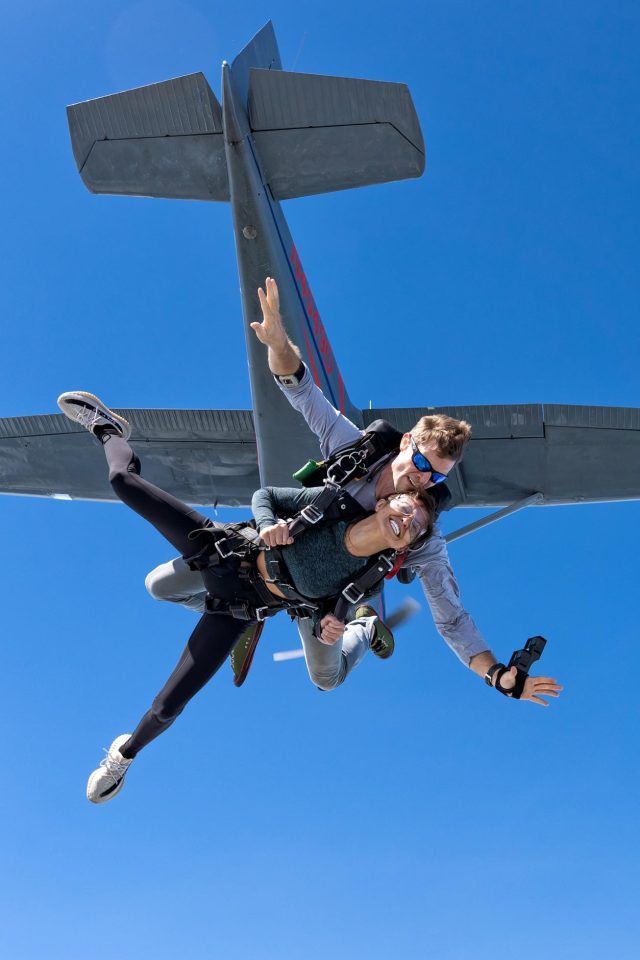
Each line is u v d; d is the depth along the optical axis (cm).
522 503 1028
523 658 359
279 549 349
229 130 812
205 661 384
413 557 372
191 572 507
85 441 1056
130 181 870
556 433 1002
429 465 337
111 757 398
